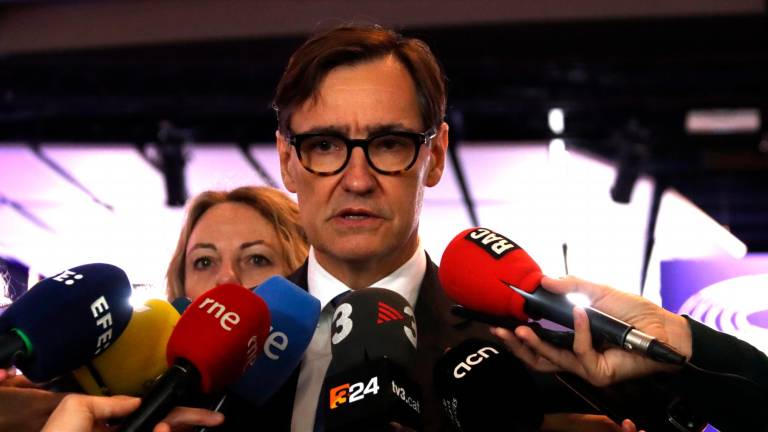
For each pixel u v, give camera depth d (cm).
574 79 652
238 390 231
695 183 657
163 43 691
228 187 423
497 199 688
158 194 721
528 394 216
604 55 649
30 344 204
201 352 201
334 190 231
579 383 235
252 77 677
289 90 235
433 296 248
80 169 704
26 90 683
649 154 657
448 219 711
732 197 653
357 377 203
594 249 603
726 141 656
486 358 215
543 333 208
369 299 221
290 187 252
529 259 216
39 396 220
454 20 652
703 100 646
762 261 438
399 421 201
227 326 205
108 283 216
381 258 238
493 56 657
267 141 687
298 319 231
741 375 213
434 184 258
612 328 197
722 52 644
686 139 656
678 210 643
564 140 657
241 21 680
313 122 232
